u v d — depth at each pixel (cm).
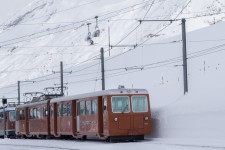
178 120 3369
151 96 5847
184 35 3853
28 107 5281
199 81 6147
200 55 8981
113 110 3428
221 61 7812
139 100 3522
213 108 3098
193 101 3406
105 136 3481
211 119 3067
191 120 3241
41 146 3594
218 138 2983
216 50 9012
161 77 8650
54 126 4469
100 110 3566
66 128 4175
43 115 4753
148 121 3531
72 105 4031
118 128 3422
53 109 4494
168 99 4878
